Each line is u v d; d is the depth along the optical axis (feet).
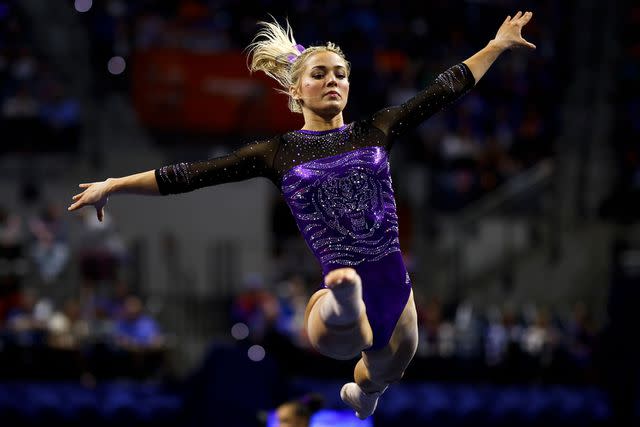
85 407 126.82
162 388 130.82
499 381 136.56
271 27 47.42
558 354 139.13
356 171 41.22
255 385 123.85
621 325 133.39
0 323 139.03
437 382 135.33
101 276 149.38
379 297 40.65
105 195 41.50
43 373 130.11
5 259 148.15
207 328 156.46
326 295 39.60
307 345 131.64
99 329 136.05
